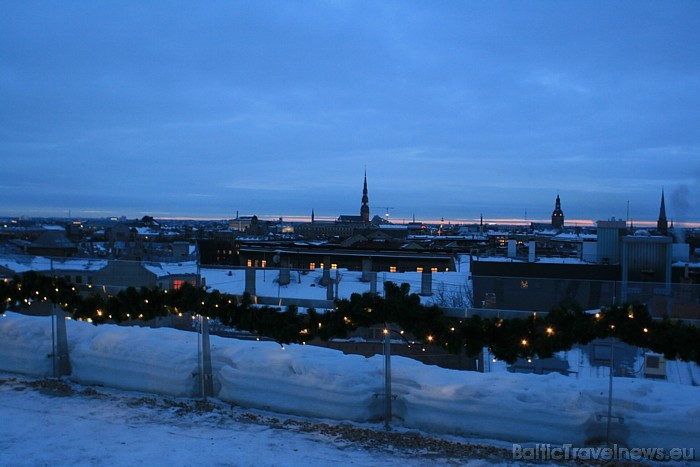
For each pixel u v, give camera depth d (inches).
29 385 390.0
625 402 303.7
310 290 382.3
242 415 340.8
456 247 3009.4
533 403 307.7
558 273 1246.9
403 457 286.4
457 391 318.3
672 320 298.4
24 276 404.5
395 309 320.2
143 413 341.7
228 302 358.9
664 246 1228.5
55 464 269.7
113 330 418.9
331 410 336.8
